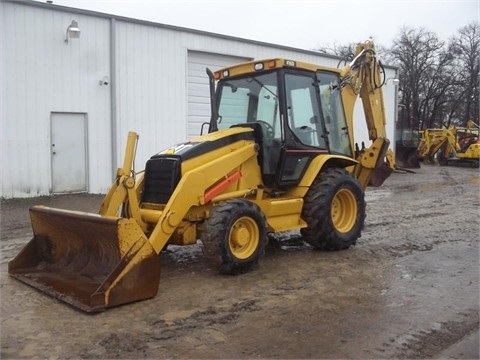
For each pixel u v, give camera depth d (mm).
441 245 7512
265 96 6746
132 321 4469
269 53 17266
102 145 13141
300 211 6770
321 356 3799
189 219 5758
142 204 6031
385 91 22875
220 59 16078
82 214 5230
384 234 8336
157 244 5266
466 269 6195
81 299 4812
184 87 14852
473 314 4672
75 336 4152
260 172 6527
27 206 11086
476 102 45188
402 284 5586
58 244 5922
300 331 4270
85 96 12758
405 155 25750
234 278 5773
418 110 47250
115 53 13258
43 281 5422
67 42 12336
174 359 3754
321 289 5398
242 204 5812
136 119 13836
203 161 5895
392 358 3771
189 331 4262
